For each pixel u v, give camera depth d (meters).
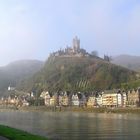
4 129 102.44
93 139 104.12
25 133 98.69
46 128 144.25
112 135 114.19
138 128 138.75
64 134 118.50
